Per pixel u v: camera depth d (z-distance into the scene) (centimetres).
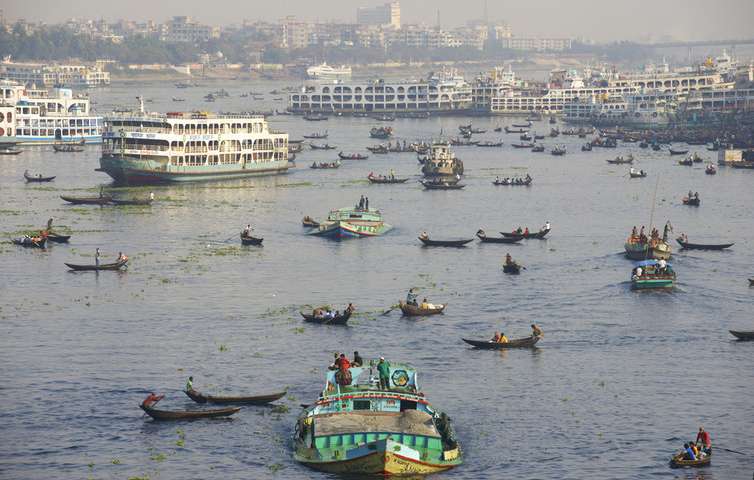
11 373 16388
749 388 15938
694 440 13900
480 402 15225
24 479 12606
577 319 19975
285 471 12812
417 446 12938
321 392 14225
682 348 18050
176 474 12725
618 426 14350
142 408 14350
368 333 18862
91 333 18788
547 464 13100
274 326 19312
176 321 19650
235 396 15012
